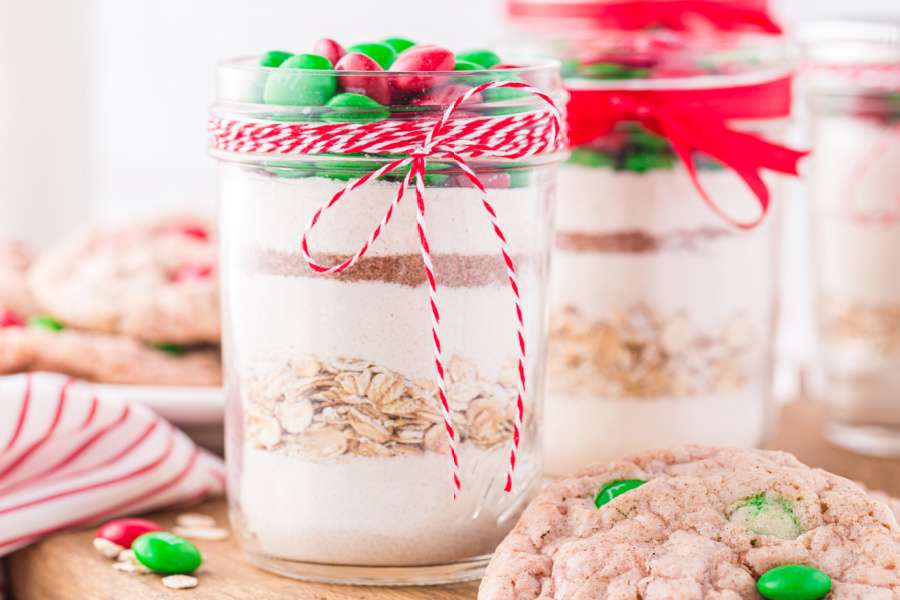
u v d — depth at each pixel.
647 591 0.51
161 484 0.62
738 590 0.52
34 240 0.92
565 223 0.63
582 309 0.63
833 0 0.86
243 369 0.56
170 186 1.00
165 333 0.71
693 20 0.64
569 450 0.64
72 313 0.71
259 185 0.55
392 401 0.55
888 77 0.67
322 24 0.92
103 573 0.57
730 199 0.63
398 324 0.55
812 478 0.54
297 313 0.55
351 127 0.53
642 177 0.62
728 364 0.64
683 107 0.61
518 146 0.54
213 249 0.75
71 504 0.60
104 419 0.62
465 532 0.56
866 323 0.69
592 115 0.62
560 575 0.52
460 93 0.54
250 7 0.94
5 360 0.69
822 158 0.69
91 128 0.95
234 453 0.57
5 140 0.90
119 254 0.74
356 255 0.54
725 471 0.55
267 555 0.57
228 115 0.55
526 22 0.65
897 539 0.52
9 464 0.61
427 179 0.54
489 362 0.55
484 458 0.56
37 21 0.90
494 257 0.55
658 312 0.63
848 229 0.69
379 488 0.55
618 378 0.63
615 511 0.54
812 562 0.52
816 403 0.76
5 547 0.59
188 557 0.57
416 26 0.91
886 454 0.69
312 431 0.55
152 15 0.98
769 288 0.65
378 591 0.56
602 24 0.64
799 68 0.68
